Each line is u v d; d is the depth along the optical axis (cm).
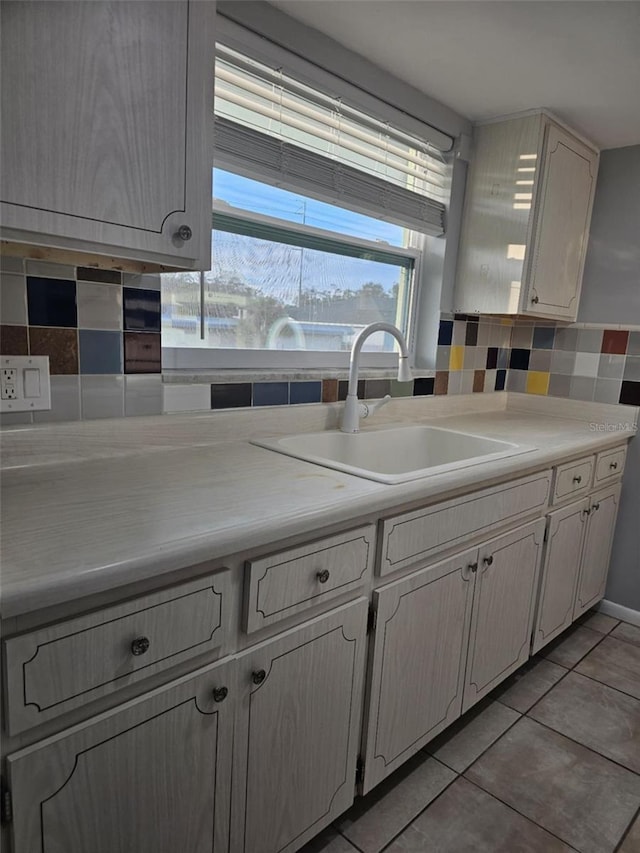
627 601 244
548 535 187
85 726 79
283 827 114
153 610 84
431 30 151
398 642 132
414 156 203
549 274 219
